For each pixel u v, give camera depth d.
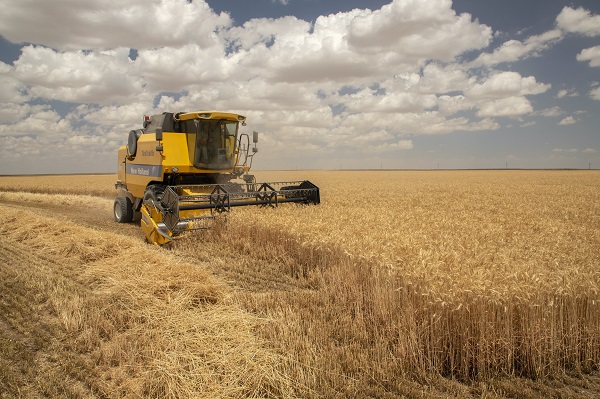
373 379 4.00
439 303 4.43
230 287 6.76
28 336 4.86
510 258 5.77
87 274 7.19
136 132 13.36
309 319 5.27
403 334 4.47
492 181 47.47
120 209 14.08
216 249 9.45
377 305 5.17
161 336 4.66
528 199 20.95
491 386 4.00
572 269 4.95
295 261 8.22
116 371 4.05
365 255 6.03
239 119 12.41
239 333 4.70
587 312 4.48
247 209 10.61
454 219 11.31
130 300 5.79
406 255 5.75
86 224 13.60
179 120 11.94
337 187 34.81
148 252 8.30
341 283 6.37
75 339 4.76
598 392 3.95
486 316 4.34
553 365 4.35
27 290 6.38
